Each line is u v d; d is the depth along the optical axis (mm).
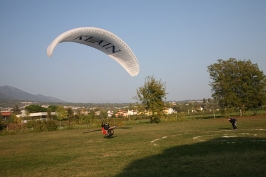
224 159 11344
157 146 16406
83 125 46469
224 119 43125
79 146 18875
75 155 15000
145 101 46875
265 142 15195
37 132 41438
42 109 118062
